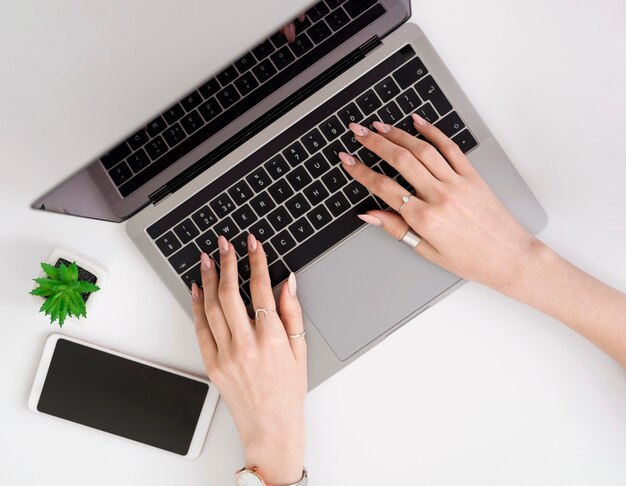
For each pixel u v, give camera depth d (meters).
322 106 0.65
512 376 0.72
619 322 0.65
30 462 0.72
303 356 0.67
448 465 0.72
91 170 0.58
